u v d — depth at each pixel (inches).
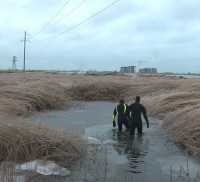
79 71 4220.0
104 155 501.4
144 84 1647.4
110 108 1219.2
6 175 365.7
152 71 4938.5
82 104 1357.0
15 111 874.8
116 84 1678.2
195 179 401.1
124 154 514.0
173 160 482.6
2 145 433.1
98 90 1614.2
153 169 438.3
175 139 600.1
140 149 549.6
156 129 736.3
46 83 1534.2
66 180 382.9
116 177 402.3
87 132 706.8
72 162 448.1
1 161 418.0
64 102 1253.7
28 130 466.6
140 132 682.2
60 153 449.7
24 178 375.6
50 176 390.3
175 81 1704.0
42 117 925.8
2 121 481.1
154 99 1061.8
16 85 1386.6
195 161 478.0
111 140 621.9
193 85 1366.9
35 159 432.5
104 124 829.2
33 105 1045.8
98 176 402.0
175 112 743.7
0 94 1036.5
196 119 594.6
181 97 1003.3
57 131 496.7
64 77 2454.5
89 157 478.9
